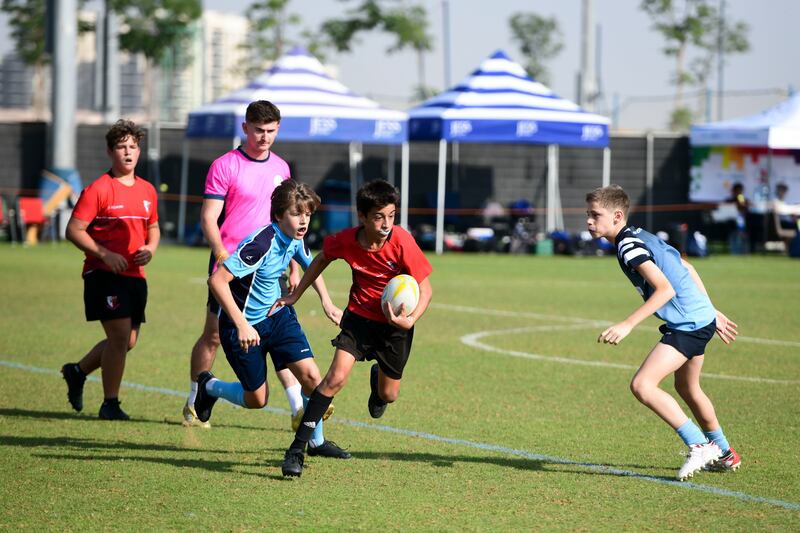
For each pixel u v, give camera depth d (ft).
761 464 59.11
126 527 46.57
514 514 48.91
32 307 128.36
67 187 236.63
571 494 52.49
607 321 124.98
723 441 57.00
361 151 254.27
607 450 62.18
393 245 54.75
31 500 50.70
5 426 67.36
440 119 220.02
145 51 359.87
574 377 87.66
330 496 51.72
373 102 229.66
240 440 64.18
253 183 68.03
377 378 57.31
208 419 63.46
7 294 140.97
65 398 77.25
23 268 177.27
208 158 252.01
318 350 101.35
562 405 75.82
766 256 239.71
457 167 257.55
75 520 47.57
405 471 56.75
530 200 260.42
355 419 70.79
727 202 252.21
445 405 75.61
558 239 239.50
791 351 102.99
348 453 59.88
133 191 70.13
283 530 46.21
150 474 55.62
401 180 256.11
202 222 67.82
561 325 121.08
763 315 131.95
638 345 106.63
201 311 127.13
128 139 69.51
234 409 74.28
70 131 239.50
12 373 86.22
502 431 67.15
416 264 54.85
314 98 221.25
